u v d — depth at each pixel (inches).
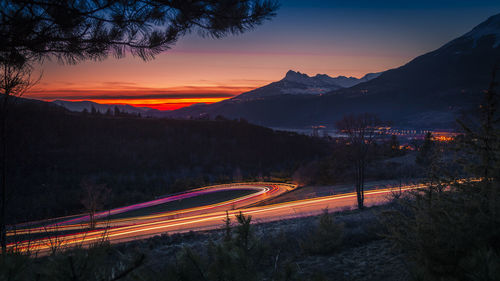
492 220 131.5
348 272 228.8
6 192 223.0
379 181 1423.5
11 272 57.2
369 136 887.7
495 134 149.9
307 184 2073.1
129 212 2034.9
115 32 163.8
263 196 2146.9
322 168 1878.7
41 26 152.3
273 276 89.4
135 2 156.6
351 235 347.3
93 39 162.7
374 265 233.1
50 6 141.6
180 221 1204.5
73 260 60.1
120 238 828.6
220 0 162.1
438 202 156.3
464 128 166.1
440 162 174.6
